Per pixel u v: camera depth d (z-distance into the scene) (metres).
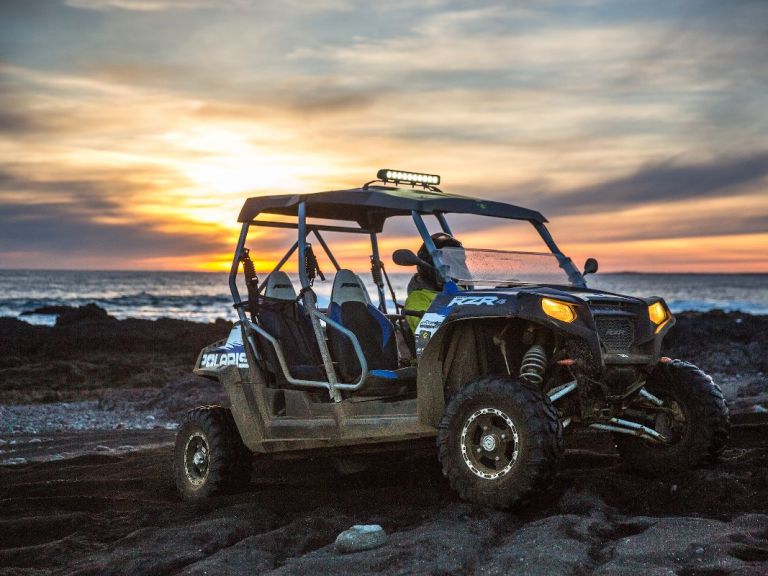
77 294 102.69
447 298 5.25
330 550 4.37
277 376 6.22
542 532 4.19
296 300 6.29
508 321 5.19
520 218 5.97
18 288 123.00
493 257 5.70
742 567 3.51
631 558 3.79
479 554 4.09
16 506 6.14
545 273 5.83
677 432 5.53
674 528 4.17
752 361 16.92
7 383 20.41
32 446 11.70
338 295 6.18
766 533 4.01
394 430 5.41
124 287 134.00
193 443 6.47
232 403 6.29
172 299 86.06
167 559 4.48
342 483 6.38
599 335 4.98
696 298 92.50
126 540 4.92
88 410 16.41
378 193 5.73
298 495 5.65
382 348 6.21
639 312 5.17
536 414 4.55
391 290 7.05
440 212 5.63
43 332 28.14
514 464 4.59
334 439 5.75
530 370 4.95
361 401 5.70
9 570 4.55
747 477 5.02
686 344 19.70
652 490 4.98
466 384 4.86
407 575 3.79
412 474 6.23
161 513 5.59
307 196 6.07
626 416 5.76
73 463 8.73
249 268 6.51
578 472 5.85
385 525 4.79
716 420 5.37
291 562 4.18
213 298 88.94
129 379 21.22
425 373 5.19
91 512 6.01
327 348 5.91
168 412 15.21
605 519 4.53
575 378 4.99
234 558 4.35
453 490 5.24
